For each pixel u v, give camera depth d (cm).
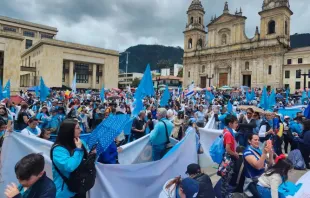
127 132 1025
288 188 511
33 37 9319
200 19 7944
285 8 5978
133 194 539
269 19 6200
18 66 4719
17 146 553
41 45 6625
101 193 486
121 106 1698
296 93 4700
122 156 715
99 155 515
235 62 6750
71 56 6956
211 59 7275
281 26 6012
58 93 3622
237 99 3934
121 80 15050
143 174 564
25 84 7906
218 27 7156
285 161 491
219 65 7119
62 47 6769
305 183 517
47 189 301
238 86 6612
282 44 5969
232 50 6794
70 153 383
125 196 522
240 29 6688
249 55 6500
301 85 5803
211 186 486
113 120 509
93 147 426
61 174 377
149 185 577
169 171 633
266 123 1027
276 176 482
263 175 503
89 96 3256
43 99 1786
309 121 1033
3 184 538
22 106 1033
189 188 421
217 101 2856
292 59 5978
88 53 7275
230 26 6894
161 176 605
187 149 708
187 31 7894
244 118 1172
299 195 487
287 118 1361
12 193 279
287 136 1180
